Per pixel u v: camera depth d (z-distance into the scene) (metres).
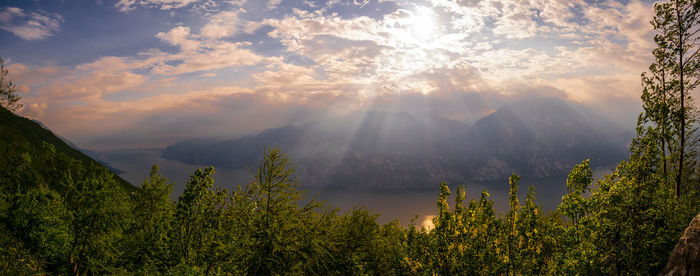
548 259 13.41
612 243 12.45
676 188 22.55
